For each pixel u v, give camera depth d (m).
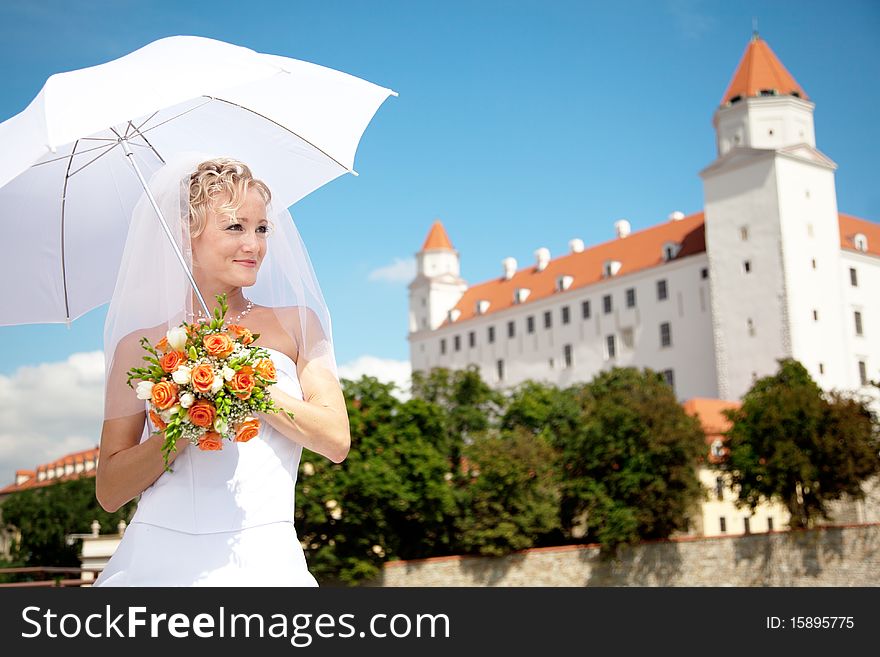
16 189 3.54
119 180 3.71
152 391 2.79
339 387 3.23
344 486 39.97
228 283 3.09
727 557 44.28
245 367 2.78
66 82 2.73
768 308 69.06
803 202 70.75
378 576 41.22
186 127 3.66
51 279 3.72
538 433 57.34
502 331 93.38
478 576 42.59
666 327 77.00
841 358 70.19
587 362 83.69
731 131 76.62
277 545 3.03
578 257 90.12
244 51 2.98
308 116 3.63
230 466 3.02
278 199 3.61
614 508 44.00
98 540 34.12
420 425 44.88
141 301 3.02
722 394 70.94
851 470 44.75
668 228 82.62
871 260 74.81
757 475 46.94
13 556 69.25
